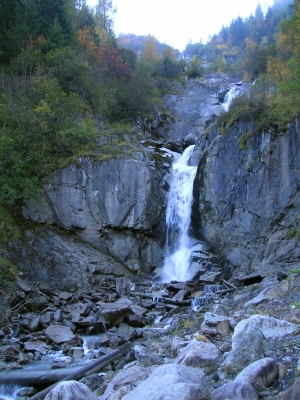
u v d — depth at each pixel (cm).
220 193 2481
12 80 2834
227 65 6631
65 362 1188
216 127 2778
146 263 2556
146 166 2584
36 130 2425
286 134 2275
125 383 731
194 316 1397
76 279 2153
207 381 646
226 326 947
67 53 3216
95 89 3238
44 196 2398
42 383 1027
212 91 5019
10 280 1888
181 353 792
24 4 3403
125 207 2491
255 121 2416
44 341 1412
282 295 1180
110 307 1725
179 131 4012
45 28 3562
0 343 1400
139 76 4112
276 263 1909
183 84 5262
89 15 5125
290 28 4369
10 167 2292
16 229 2209
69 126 2623
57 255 2220
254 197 2328
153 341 1152
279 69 3619
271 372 599
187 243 2612
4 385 1036
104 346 1317
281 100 2439
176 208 2738
